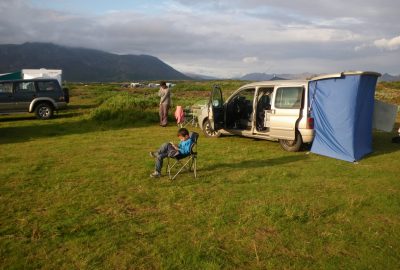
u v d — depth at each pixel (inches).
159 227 198.7
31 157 361.7
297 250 177.5
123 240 183.6
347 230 200.8
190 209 225.6
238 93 467.2
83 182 277.7
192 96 1428.4
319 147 387.5
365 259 170.2
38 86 681.0
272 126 412.2
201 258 167.6
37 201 236.8
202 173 305.1
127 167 322.0
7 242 180.2
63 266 159.5
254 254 173.0
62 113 767.7
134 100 767.1
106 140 463.2
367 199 247.1
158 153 285.7
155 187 266.7
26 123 628.4
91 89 1875.0
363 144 392.8
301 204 235.6
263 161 353.7
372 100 399.2
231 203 234.8
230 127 477.7
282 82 411.8
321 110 384.8
